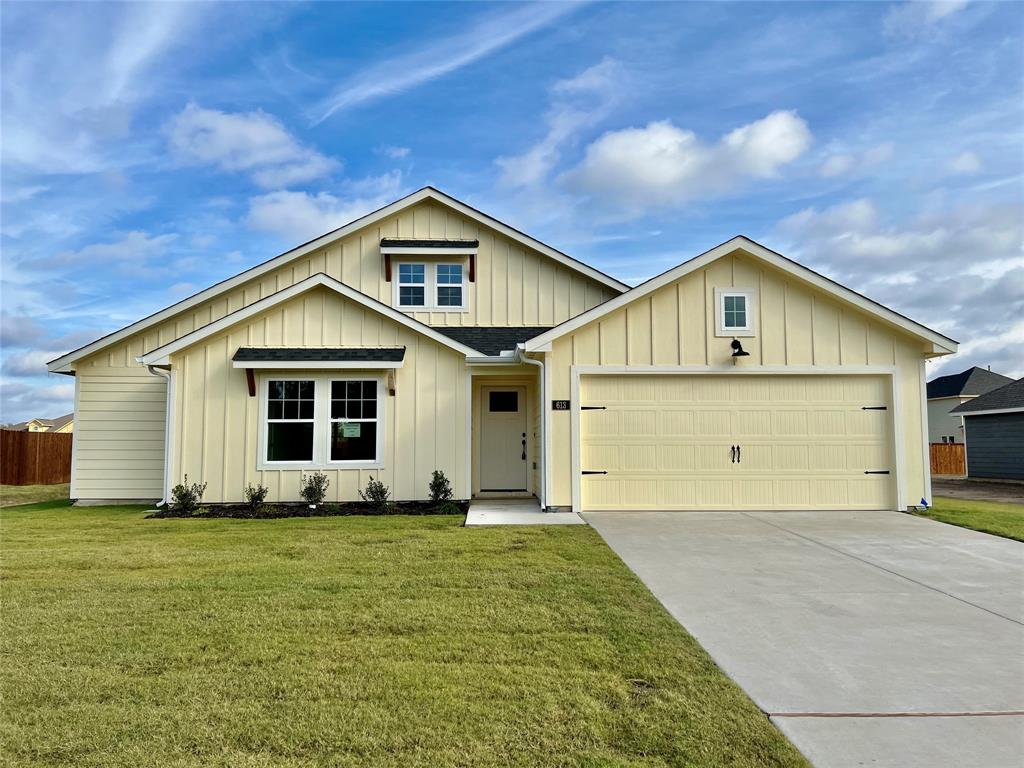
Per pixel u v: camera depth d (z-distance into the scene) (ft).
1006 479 74.90
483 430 45.88
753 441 39.52
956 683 14.06
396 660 14.73
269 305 40.55
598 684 13.52
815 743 11.35
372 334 41.47
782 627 17.63
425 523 34.14
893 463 39.55
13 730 11.35
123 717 11.87
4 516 38.22
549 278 49.26
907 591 21.40
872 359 39.81
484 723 11.74
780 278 39.91
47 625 17.03
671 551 27.20
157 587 20.85
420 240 48.80
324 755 10.64
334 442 40.70
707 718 12.10
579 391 39.19
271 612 18.21
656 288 39.14
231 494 39.96
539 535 30.19
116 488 45.16
